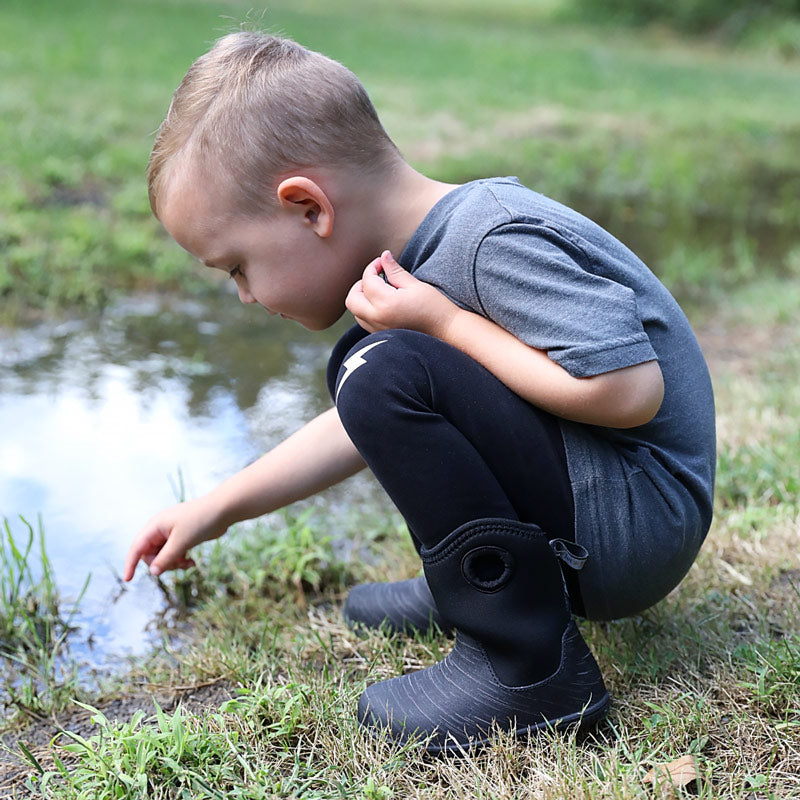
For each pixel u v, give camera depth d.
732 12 17.02
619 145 8.10
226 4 15.32
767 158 8.13
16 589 2.17
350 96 1.68
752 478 2.60
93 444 3.04
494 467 1.60
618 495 1.62
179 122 1.72
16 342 3.78
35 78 7.91
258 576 2.28
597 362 1.48
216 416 3.26
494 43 14.55
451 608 1.62
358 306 1.65
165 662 2.04
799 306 4.29
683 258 4.98
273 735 1.67
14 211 4.77
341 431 1.91
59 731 1.83
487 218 1.58
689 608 2.02
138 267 4.44
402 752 1.64
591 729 1.69
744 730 1.64
